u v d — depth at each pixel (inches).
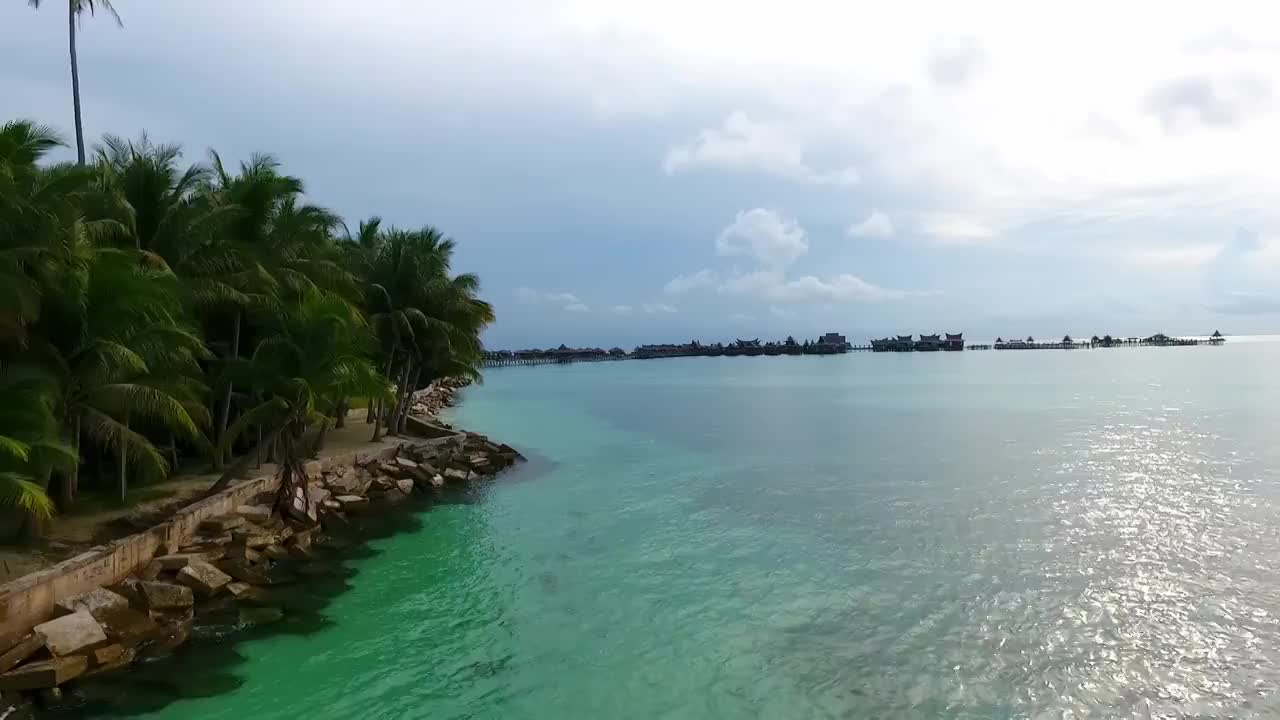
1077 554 900.0
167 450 1053.8
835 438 1984.5
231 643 633.0
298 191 1161.4
